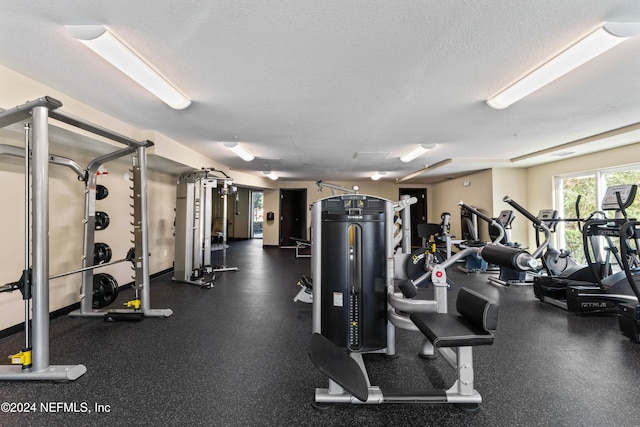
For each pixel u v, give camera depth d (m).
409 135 3.92
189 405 1.69
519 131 3.72
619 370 2.06
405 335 2.70
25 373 1.90
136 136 3.60
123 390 1.83
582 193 4.95
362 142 4.30
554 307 3.54
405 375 2.02
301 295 3.48
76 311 3.20
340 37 1.74
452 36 1.73
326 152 5.00
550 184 5.47
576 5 1.47
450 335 1.54
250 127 3.55
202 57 1.96
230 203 12.88
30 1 1.43
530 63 2.04
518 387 1.87
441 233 5.59
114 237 4.16
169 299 3.84
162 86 2.30
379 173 7.55
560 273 4.09
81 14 1.53
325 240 2.18
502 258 1.84
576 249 5.10
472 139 4.12
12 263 2.72
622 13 1.52
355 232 2.16
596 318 3.16
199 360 2.21
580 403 1.70
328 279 2.17
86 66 2.11
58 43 1.81
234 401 1.72
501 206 6.04
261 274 5.46
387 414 1.62
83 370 2.01
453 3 1.46
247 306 3.54
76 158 3.52
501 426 1.52
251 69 2.12
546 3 1.46
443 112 3.03
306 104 2.81
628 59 2.02
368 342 2.15
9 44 1.82
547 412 1.62
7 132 2.74
